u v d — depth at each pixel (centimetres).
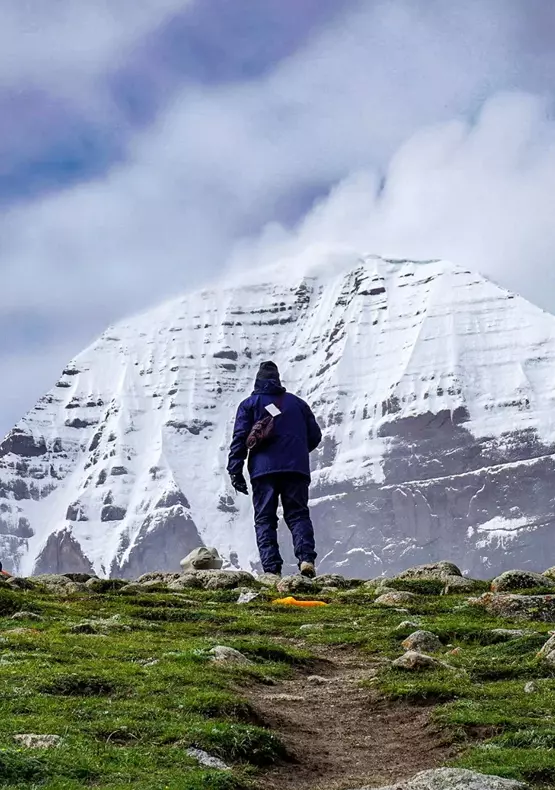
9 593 2695
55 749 1495
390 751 1672
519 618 2530
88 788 1380
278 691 1975
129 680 1848
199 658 2059
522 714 1725
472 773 1426
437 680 1961
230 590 3164
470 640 2306
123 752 1515
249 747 1597
